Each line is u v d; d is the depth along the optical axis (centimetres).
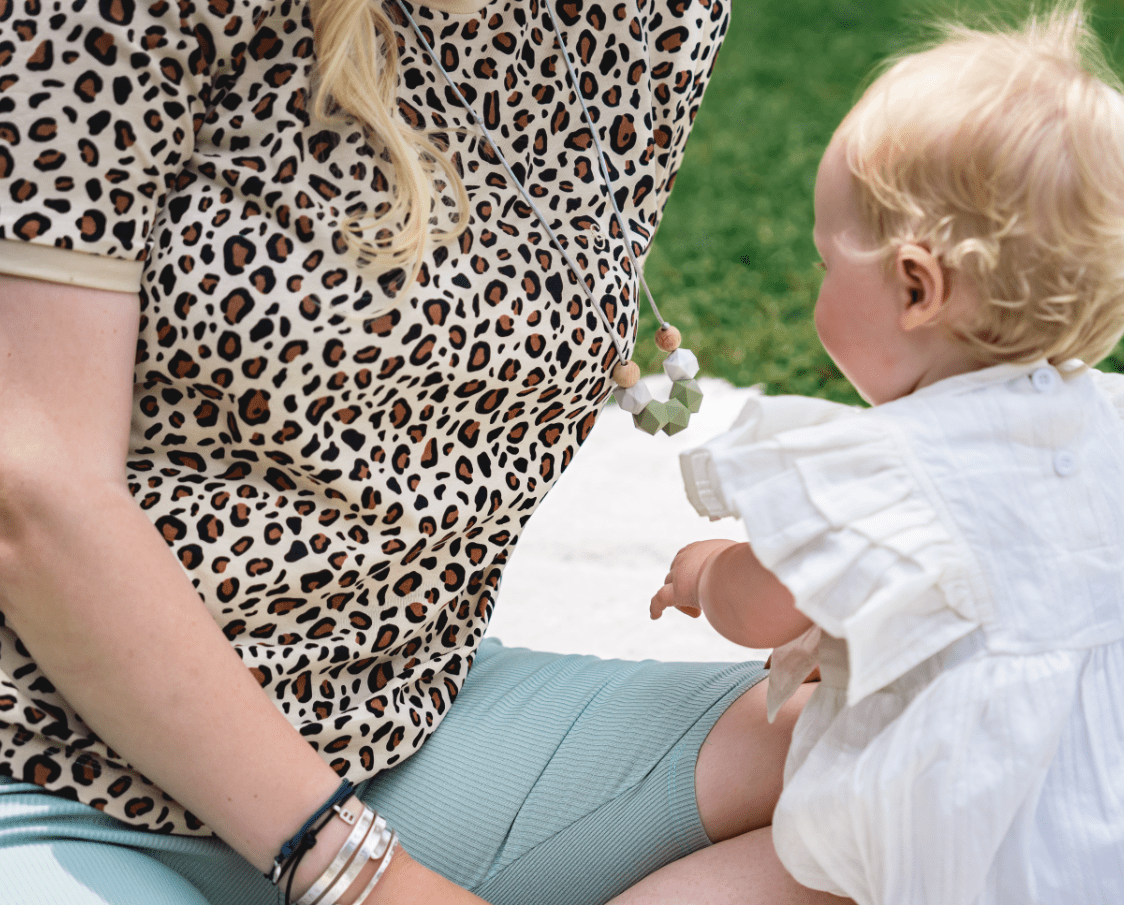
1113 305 120
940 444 115
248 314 118
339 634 135
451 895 121
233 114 122
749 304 406
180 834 126
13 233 108
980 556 113
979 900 114
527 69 142
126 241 113
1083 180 114
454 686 152
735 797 138
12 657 118
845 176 124
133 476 124
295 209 120
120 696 112
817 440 114
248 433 123
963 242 115
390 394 127
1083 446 122
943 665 115
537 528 281
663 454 314
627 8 148
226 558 124
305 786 117
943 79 120
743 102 580
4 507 108
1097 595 118
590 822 141
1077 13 136
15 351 110
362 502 128
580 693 155
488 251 134
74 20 109
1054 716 112
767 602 123
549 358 138
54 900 111
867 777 113
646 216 157
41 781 118
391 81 131
